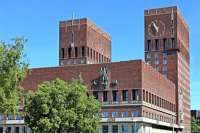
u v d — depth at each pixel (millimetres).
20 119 164375
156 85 173875
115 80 155625
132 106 152375
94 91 158000
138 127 150875
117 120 153250
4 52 69312
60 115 104125
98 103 111875
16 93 70812
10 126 165625
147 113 158250
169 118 196750
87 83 159500
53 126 102500
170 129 199250
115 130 153500
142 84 152625
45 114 104188
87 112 108312
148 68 161875
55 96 105062
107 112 155500
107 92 156375
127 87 153875
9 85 69000
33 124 104625
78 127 105875
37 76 164875
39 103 104312
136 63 153500
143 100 153875
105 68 157625
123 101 154000
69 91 106812
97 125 109500
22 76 70312
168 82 198625
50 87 106438
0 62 68812
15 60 69688
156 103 172875
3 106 67688
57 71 163000
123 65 155250
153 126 168500
